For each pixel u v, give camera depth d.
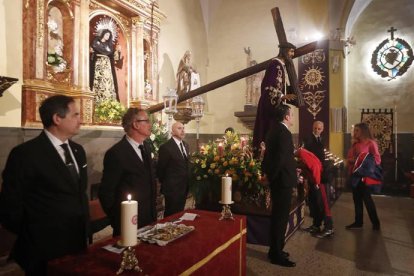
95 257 1.75
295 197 4.73
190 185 4.38
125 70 6.86
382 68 9.05
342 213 6.11
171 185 3.92
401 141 8.80
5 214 1.82
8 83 3.89
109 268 1.60
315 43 4.02
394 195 8.27
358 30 9.34
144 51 7.34
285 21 9.31
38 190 1.93
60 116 2.02
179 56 8.74
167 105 5.29
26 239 1.91
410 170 8.63
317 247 4.20
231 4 10.05
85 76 5.58
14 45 4.36
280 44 3.93
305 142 5.05
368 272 3.45
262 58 9.61
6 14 4.25
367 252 4.03
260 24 9.66
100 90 6.21
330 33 8.55
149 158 2.68
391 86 8.97
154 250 1.83
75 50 5.41
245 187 4.18
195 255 1.84
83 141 5.29
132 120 2.58
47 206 1.93
